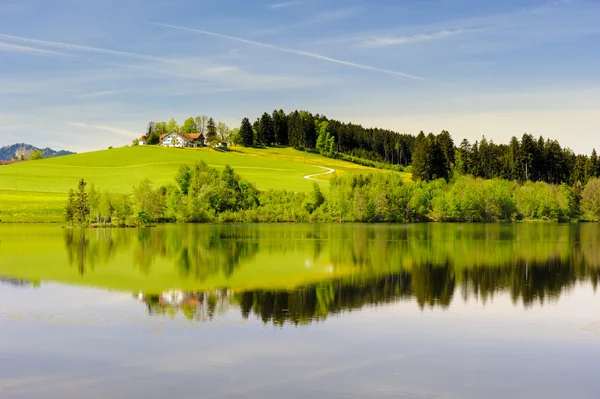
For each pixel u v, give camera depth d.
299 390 26.28
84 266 61.47
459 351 31.69
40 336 33.75
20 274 55.81
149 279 53.22
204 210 144.12
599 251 76.88
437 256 71.31
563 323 37.50
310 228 122.12
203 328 35.62
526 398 25.73
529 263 65.31
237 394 25.84
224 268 60.38
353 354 31.00
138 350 31.42
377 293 46.94
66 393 26.06
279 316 38.75
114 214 130.50
